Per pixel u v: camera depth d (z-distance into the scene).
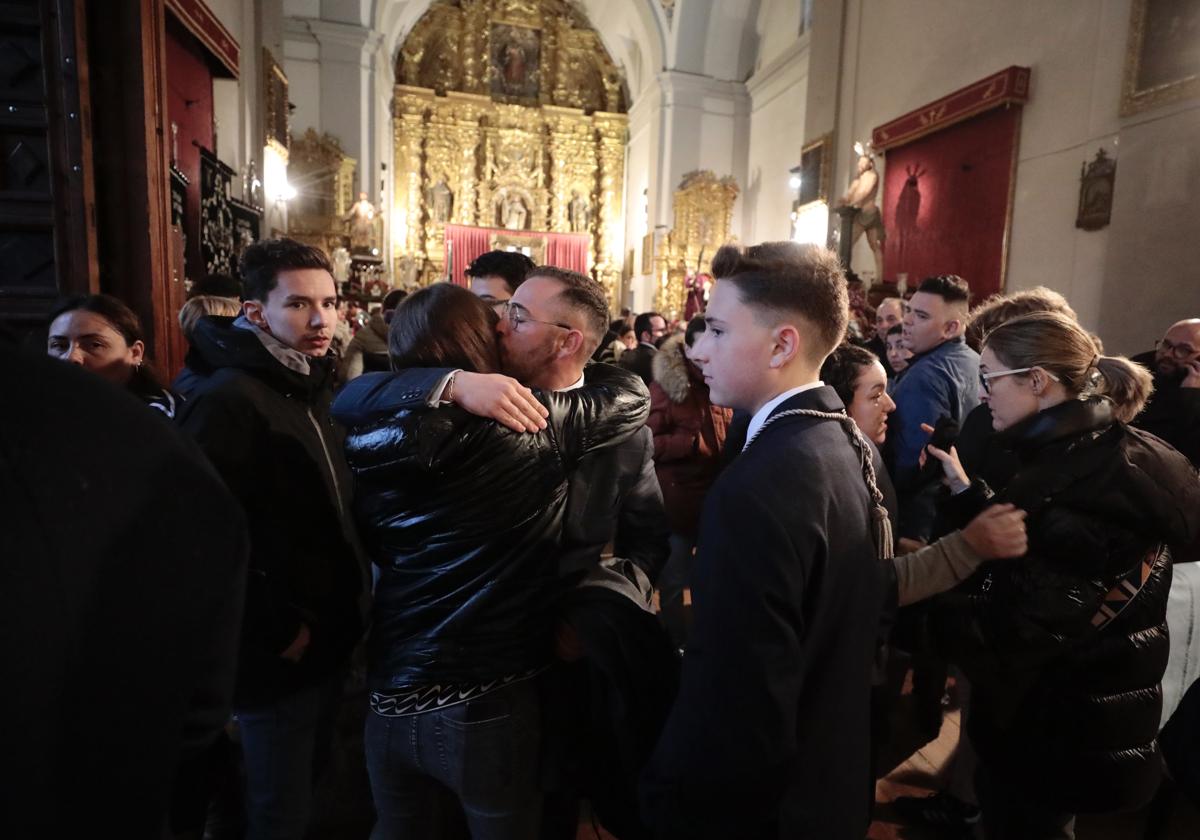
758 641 0.76
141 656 0.47
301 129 12.88
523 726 1.02
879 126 8.16
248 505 1.25
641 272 16.25
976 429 1.77
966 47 6.93
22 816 0.41
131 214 3.15
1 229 2.81
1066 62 5.74
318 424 1.43
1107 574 1.13
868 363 1.52
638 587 1.19
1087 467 1.12
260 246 1.38
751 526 0.78
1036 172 6.07
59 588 0.42
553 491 1.02
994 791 1.32
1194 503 1.14
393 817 1.10
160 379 1.81
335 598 1.36
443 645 0.98
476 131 17.73
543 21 17.88
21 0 2.71
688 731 0.81
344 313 7.68
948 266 7.19
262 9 6.59
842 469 0.85
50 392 0.44
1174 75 4.59
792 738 0.78
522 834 1.07
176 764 0.51
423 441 0.91
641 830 1.15
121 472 0.46
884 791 1.96
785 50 13.03
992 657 1.20
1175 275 4.53
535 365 1.16
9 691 0.40
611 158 18.28
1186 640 1.69
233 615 0.54
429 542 0.98
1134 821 1.83
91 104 3.03
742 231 15.12
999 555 1.12
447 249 17.53
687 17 14.36
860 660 0.86
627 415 1.11
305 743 1.33
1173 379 2.38
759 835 0.86
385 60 15.10
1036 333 1.21
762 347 0.88
